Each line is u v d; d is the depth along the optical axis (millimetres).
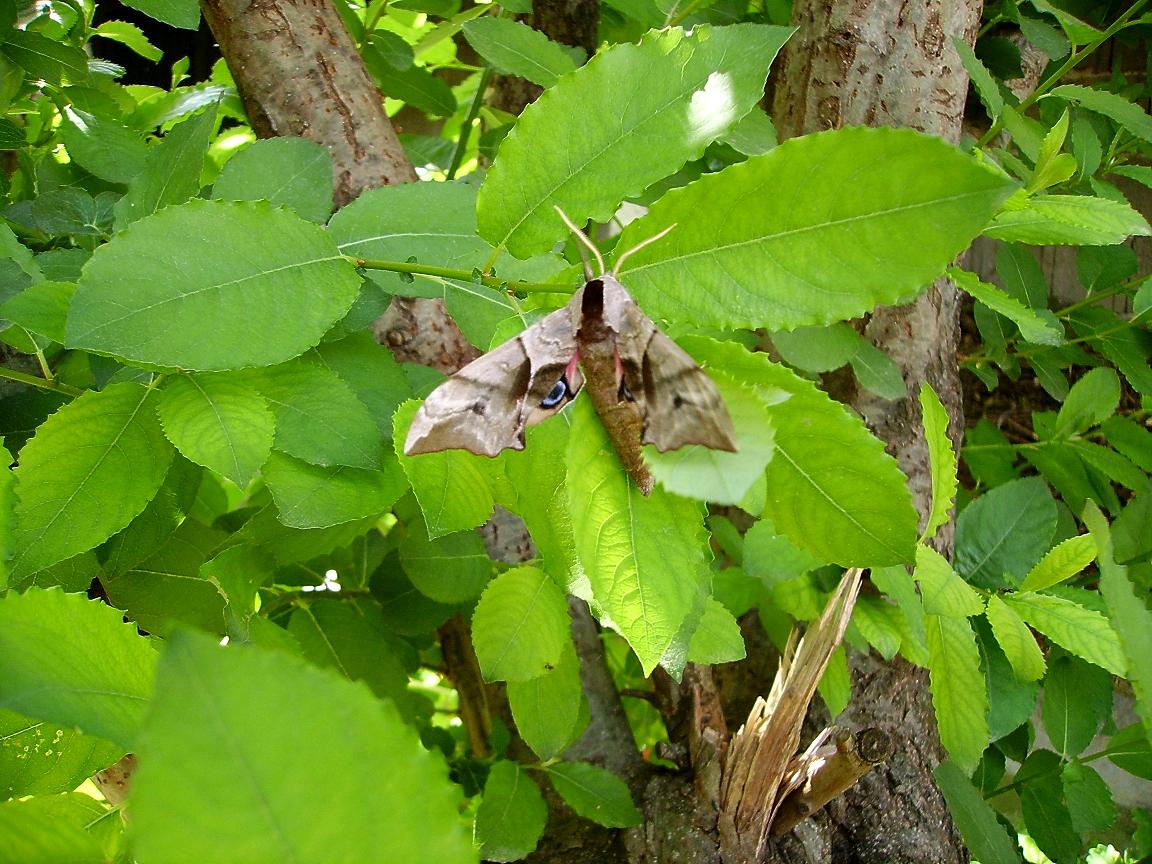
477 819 327
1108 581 149
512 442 182
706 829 341
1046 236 299
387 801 102
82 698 155
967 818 258
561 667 302
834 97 381
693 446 155
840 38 376
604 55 200
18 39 339
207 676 97
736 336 336
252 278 210
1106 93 375
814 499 186
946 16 374
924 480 392
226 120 587
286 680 100
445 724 559
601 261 184
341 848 100
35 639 155
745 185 173
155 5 320
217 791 96
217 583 269
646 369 165
